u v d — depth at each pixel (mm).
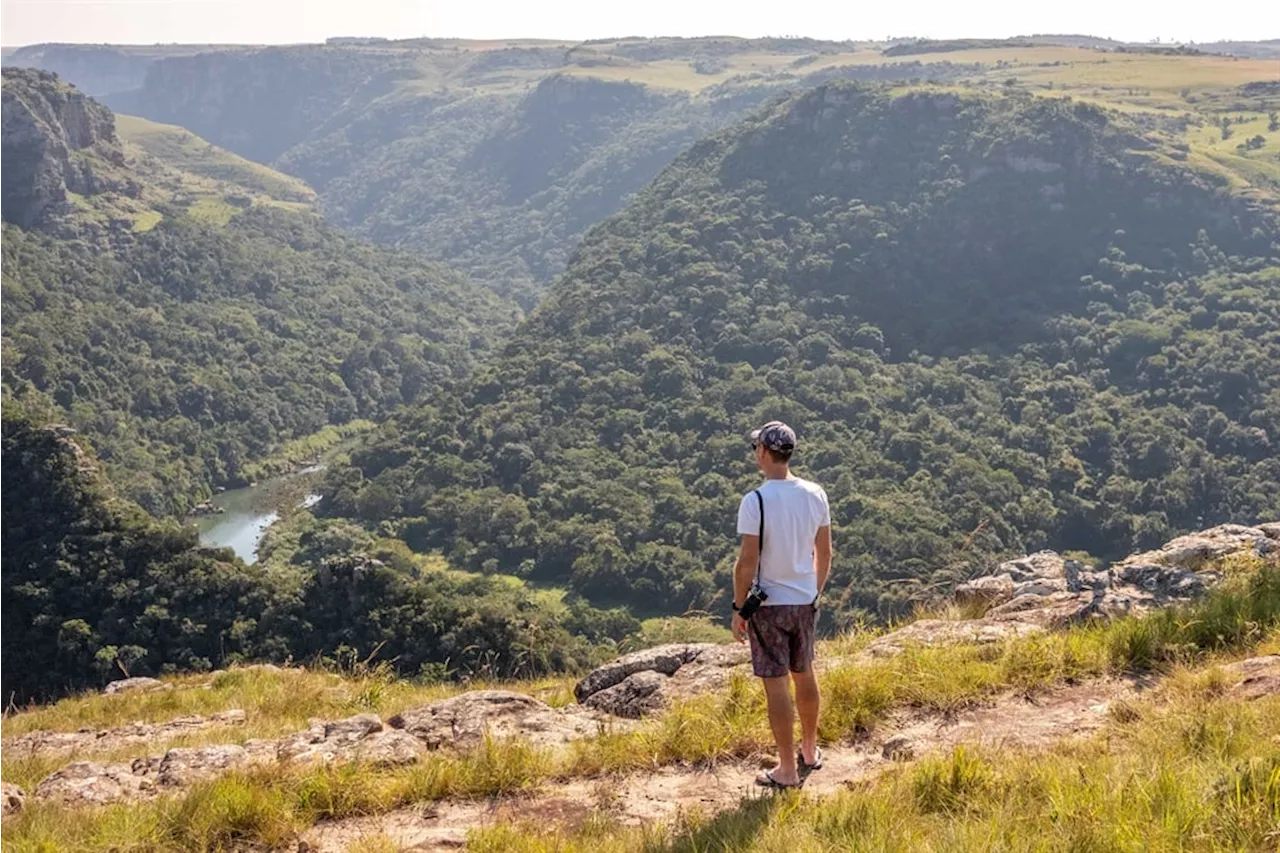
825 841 4934
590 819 5836
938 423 89938
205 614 56594
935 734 6594
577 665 41438
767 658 5906
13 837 6215
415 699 12039
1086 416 88125
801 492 5938
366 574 51406
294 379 142375
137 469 104688
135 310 143125
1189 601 8219
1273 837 4383
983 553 65562
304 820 6312
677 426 101062
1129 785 4973
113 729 11023
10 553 63469
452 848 5719
